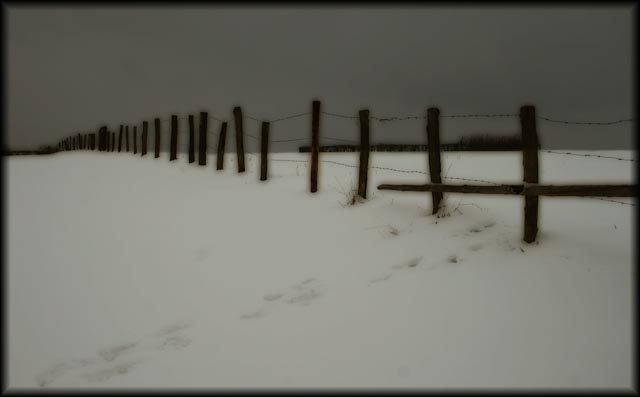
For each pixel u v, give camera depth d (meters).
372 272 4.31
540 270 3.86
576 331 3.02
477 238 4.75
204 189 8.79
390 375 2.77
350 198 6.66
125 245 5.43
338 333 3.31
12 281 4.46
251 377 2.89
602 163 9.94
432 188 5.33
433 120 5.44
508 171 9.45
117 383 2.96
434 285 3.88
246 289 4.23
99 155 20.55
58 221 6.41
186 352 3.29
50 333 3.60
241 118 10.45
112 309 3.95
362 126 6.54
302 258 4.81
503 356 2.84
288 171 10.52
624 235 4.45
